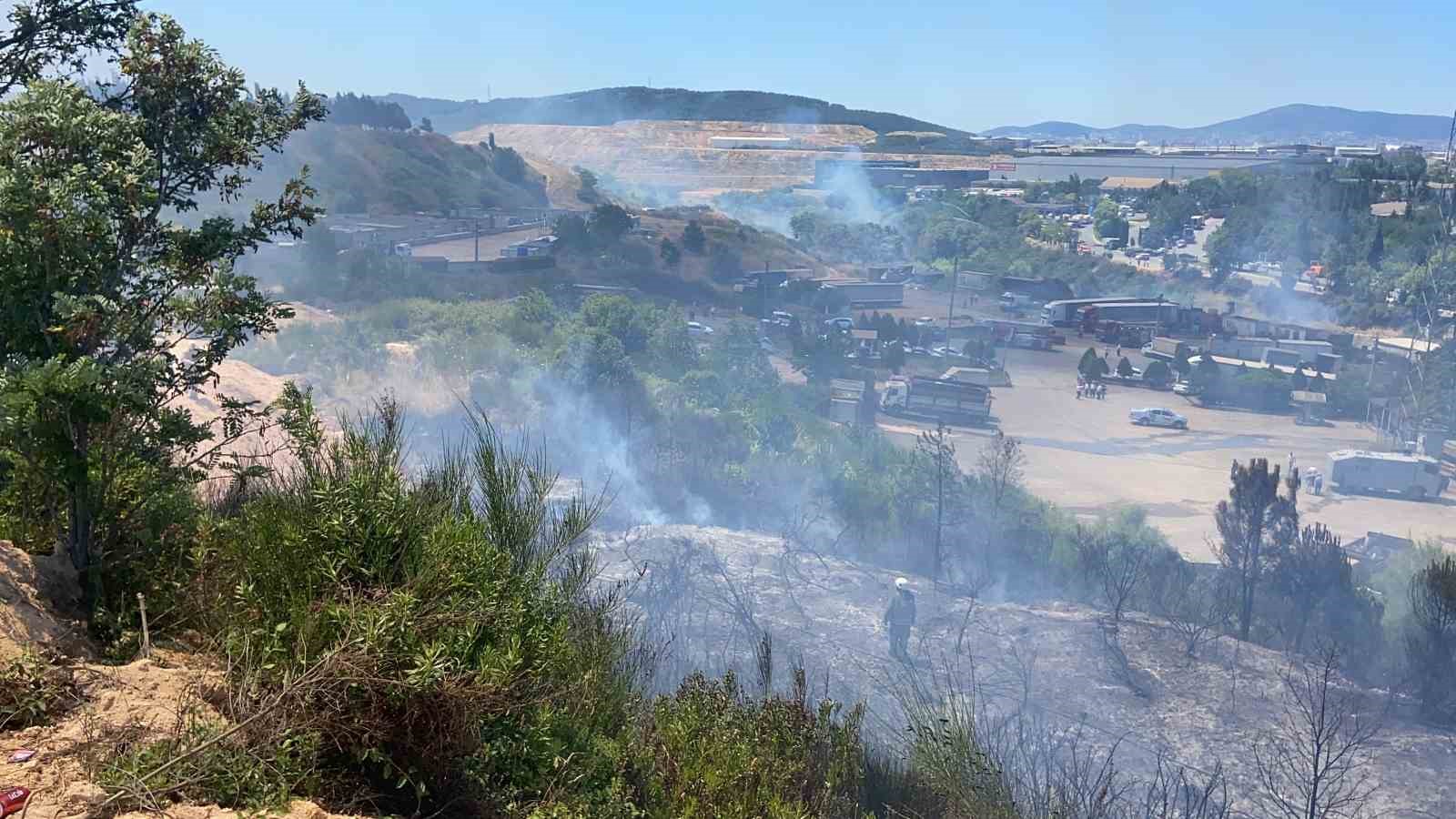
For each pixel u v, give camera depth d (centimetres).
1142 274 15838
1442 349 8150
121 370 545
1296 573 1886
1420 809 943
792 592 1442
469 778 446
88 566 545
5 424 518
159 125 646
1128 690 1188
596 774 497
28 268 554
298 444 552
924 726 645
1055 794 686
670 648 966
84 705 425
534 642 473
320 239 8275
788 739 577
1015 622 1445
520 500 585
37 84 582
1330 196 19075
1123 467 6081
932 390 7188
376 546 471
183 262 624
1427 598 1436
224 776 389
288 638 439
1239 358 10181
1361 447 7138
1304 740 1080
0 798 346
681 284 11950
